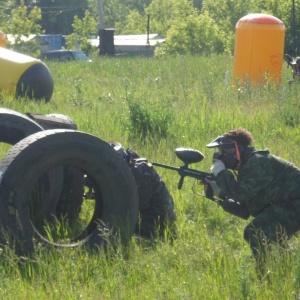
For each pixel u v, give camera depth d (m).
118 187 14.68
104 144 14.61
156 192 15.99
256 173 13.07
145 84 40.72
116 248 14.32
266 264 12.71
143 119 24.97
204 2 91.94
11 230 13.55
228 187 13.22
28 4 182.62
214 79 42.81
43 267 12.91
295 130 26.02
